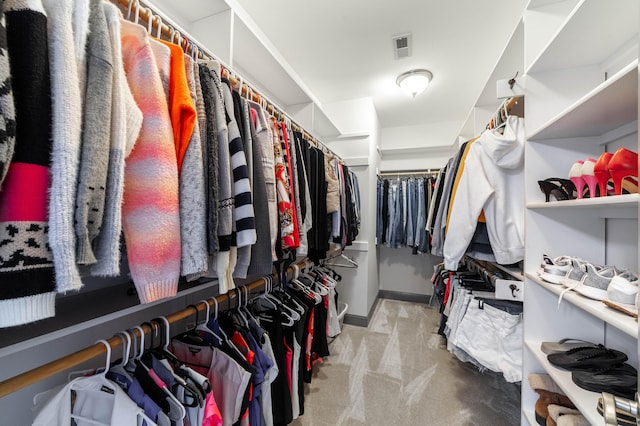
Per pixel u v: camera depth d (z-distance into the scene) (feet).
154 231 1.81
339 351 7.14
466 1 5.11
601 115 2.97
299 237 4.17
